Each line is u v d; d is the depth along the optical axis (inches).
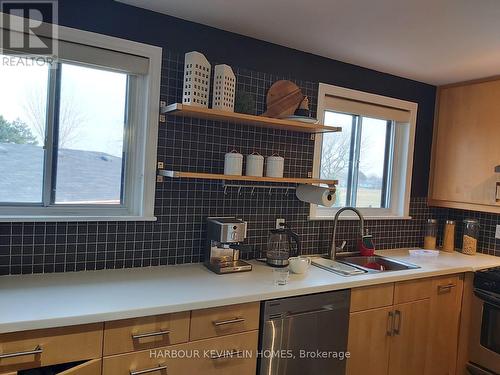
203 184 91.4
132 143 85.0
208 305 66.4
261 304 73.7
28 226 74.0
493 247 123.3
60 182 79.0
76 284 70.7
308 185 101.7
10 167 74.5
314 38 93.2
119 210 84.9
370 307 88.7
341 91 109.7
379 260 113.3
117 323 60.2
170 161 86.7
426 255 117.0
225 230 84.0
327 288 80.6
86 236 79.3
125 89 84.4
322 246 111.6
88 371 57.7
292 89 101.3
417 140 127.9
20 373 56.9
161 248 87.5
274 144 100.5
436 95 130.4
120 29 79.4
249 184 97.2
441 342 103.3
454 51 96.8
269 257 93.7
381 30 86.0
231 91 86.0
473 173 117.7
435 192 129.6
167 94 85.3
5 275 72.8
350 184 119.9
